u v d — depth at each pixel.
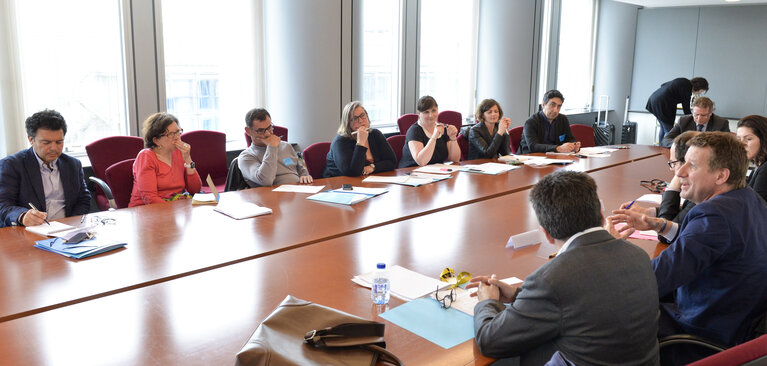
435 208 2.96
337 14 5.23
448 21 7.17
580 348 1.36
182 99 5.08
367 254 2.23
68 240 2.26
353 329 1.43
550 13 8.10
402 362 1.40
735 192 1.89
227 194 3.26
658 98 6.37
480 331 1.46
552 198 1.49
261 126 3.64
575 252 1.43
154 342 1.52
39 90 4.26
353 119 3.89
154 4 4.56
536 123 5.21
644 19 9.37
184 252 2.23
